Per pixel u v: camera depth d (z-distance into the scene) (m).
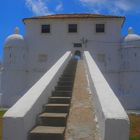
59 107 11.59
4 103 45.97
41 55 46.97
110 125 7.09
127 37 45.91
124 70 45.44
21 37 47.38
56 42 46.75
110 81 45.75
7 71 46.44
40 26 47.22
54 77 15.40
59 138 9.05
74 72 22.19
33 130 9.11
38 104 10.37
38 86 11.96
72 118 11.15
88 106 12.70
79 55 46.53
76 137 9.41
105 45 46.31
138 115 32.38
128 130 7.06
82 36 46.56
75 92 15.40
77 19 46.62
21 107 8.60
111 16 46.59
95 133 9.60
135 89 44.62
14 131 7.82
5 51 46.97
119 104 8.01
